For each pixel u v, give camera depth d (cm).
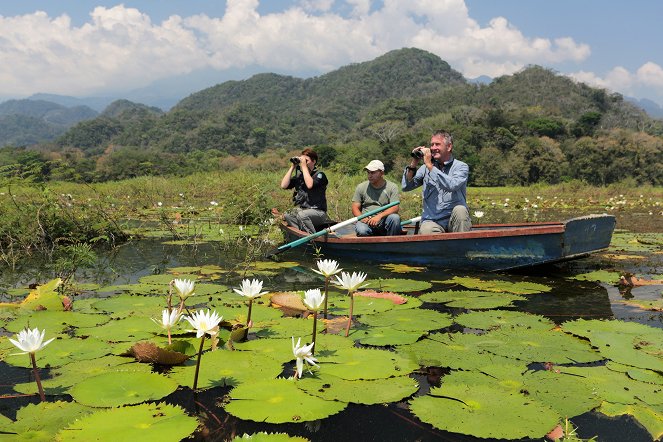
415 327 300
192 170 2764
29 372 233
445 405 198
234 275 467
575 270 491
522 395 207
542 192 2478
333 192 1104
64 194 838
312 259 555
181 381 220
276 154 6850
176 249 635
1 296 387
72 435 170
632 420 190
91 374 229
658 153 5556
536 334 287
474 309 347
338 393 207
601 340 274
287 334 285
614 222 482
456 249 483
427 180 514
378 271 483
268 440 163
